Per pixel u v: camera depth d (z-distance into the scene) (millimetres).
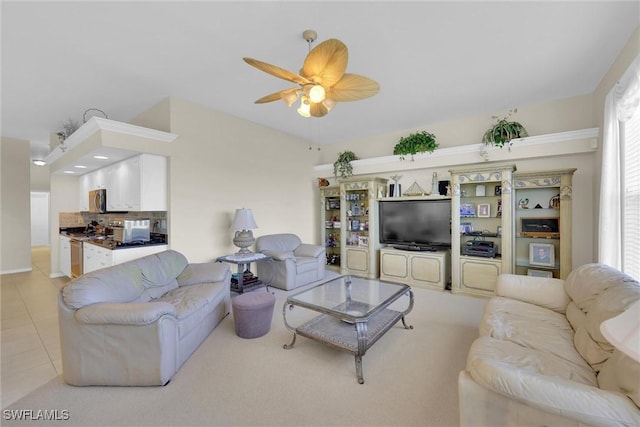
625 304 1535
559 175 3557
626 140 2488
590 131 3412
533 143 3832
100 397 1885
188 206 3898
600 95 3287
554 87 3445
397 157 5020
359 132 5449
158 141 3596
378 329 2543
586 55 2730
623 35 2414
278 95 2316
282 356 2420
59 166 4828
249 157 4766
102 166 4586
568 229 3490
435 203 4574
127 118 4449
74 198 5734
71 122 4367
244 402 1836
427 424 1645
